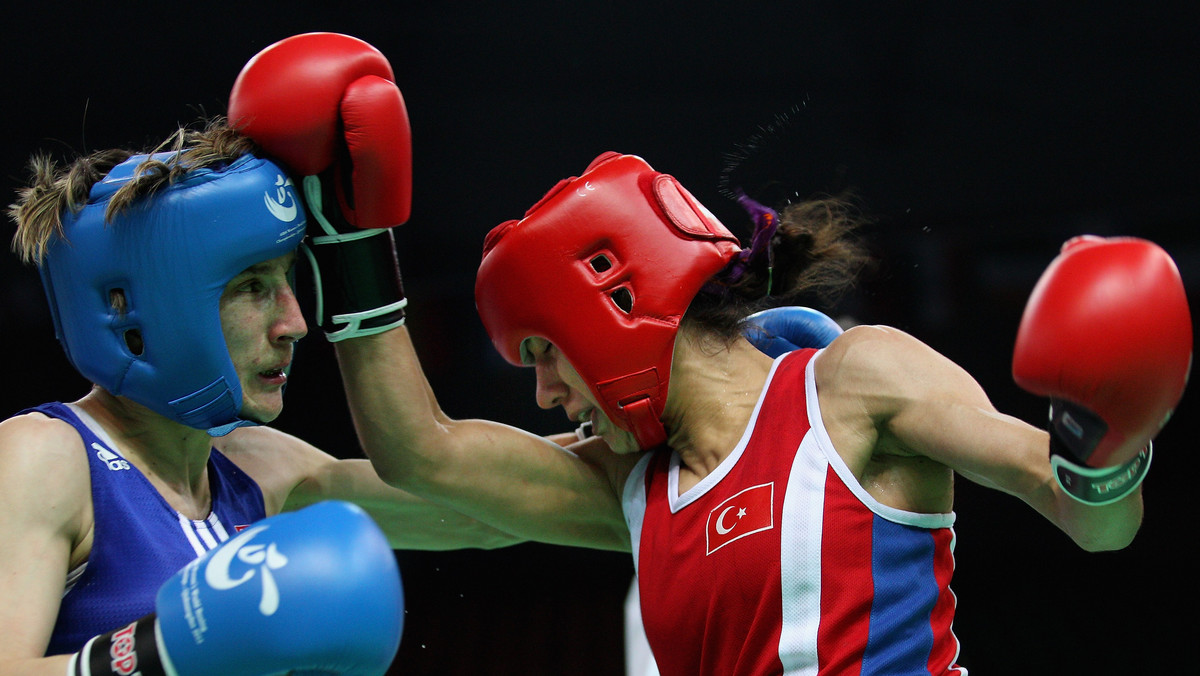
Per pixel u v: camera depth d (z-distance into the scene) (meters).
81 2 10.34
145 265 2.37
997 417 2.57
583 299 2.83
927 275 9.87
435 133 11.37
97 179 2.47
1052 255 9.96
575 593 9.59
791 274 3.24
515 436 3.18
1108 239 2.14
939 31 11.40
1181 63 11.27
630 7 11.60
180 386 2.45
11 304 8.89
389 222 2.78
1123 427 2.05
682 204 2.95
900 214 11.24
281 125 2.57
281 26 10.86
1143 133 11.24
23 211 2.48
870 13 11.54
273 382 2.67
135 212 2.37
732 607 2.78
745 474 2.84
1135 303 1.99
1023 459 2.46
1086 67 11.34
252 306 2.57
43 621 2.18
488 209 11.31
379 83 2.67
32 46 10.26
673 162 11.52
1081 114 11.29
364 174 2.66
